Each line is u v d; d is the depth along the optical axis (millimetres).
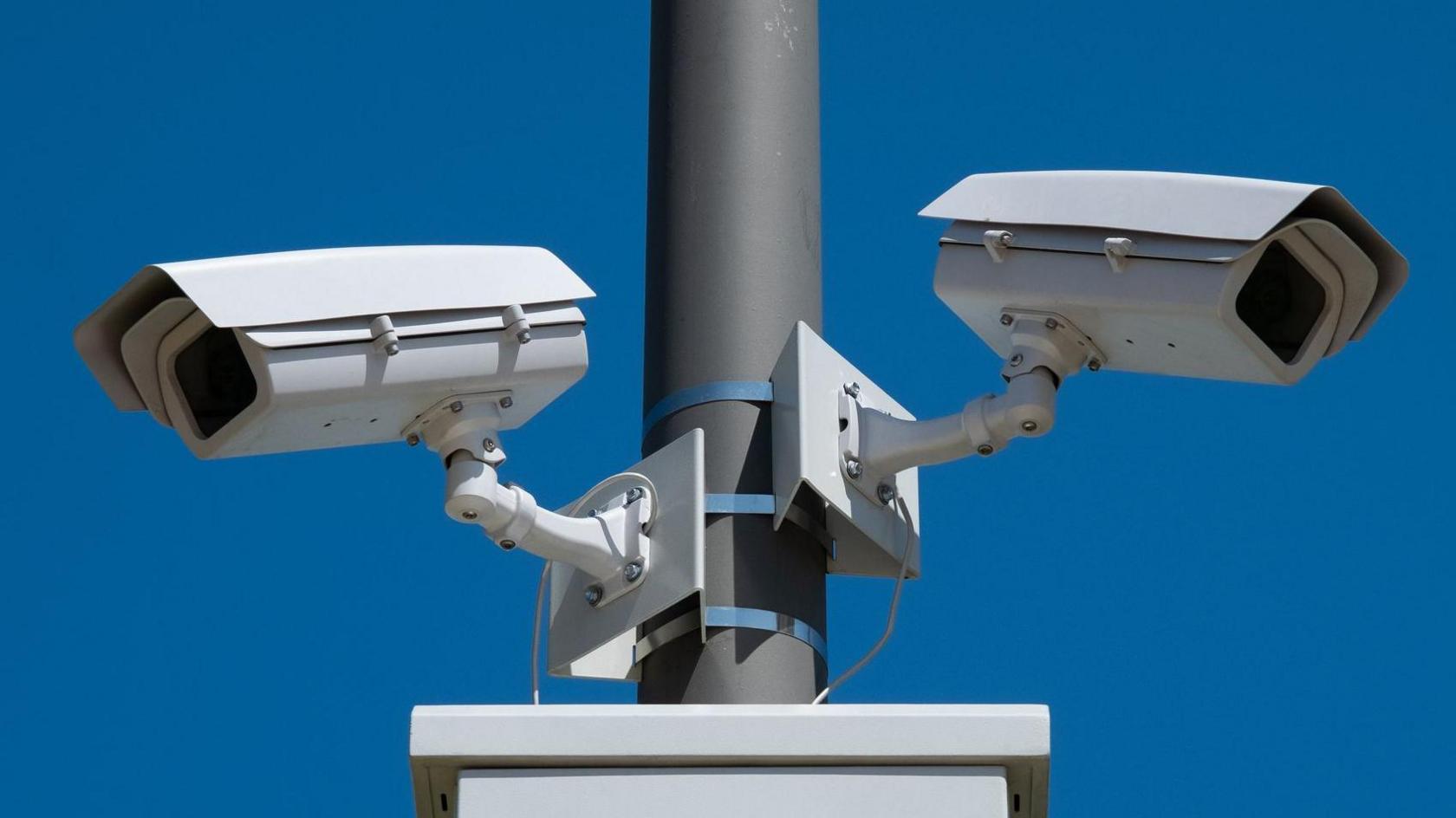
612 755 5742
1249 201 6320
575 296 6371
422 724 5758
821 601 6930
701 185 7230
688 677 6625
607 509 6840
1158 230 6383
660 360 7090
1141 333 6508
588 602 6777
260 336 6023
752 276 7109
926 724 5754
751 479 6859
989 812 5691
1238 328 6352
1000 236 6562
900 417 7242
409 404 6297
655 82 7504
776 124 7332
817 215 7348
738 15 7465
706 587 6719
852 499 6914
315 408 6133
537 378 6332
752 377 6988
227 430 6188
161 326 6254
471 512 6391
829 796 5715
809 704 6465
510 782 5742
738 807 5707
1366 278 6469
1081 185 6551
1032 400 6602
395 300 6172
